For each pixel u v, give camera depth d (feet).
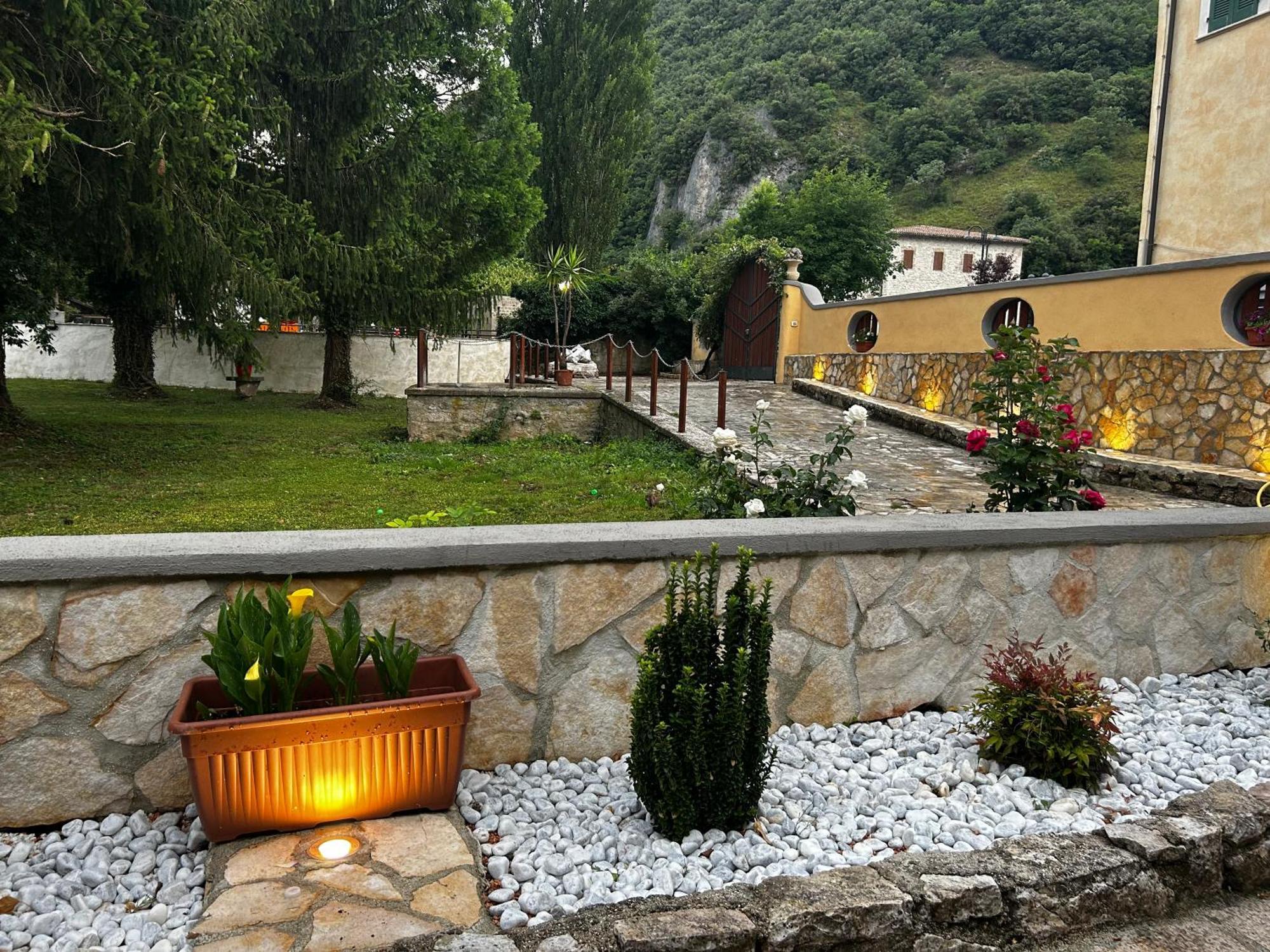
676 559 9.27
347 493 25.07
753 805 7.92
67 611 7.36
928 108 217.36
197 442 36.42
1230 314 24.07
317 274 41.63
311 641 7.41
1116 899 6.84
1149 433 25.88
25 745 7.39
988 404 16.48
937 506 20.84
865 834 7.91
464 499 24.29
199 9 30.25
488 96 54.19
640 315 80.59
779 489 15.97
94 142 26.45
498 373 73.82
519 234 57.57
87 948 5.90
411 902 6.10
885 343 41.70
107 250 31.04
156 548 7.55
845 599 10.03
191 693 7.17
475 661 8.67
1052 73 223.92
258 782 6.86
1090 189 192.44
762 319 57.16
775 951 5.84
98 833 7.48
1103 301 28.30
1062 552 11.05
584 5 97.19
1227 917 7.04
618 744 9.36
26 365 71.20
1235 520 11.83
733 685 7.61
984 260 117.91
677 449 31.12
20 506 22.16
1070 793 8.85
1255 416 22.47
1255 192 34.53
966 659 10.74
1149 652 11.82
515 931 5.84
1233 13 35.22
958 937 6.32
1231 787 8.27
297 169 44.32
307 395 65.62
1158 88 39.22
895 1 249.55
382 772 7.27
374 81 44.04
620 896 6.57
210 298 32.27
